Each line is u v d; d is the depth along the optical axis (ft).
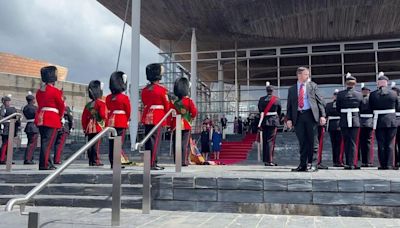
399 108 29.86
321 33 86.33
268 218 17.65
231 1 70.95
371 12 74.23
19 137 65.92
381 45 88.94
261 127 34.47
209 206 19.47
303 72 24.25
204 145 58.34
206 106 96.27
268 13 76.38
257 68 95.50
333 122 34.45
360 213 17.79
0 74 110.52
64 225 16.35
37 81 116.16
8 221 17.61
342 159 34.45
